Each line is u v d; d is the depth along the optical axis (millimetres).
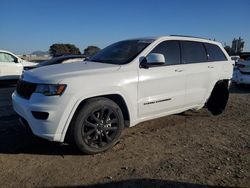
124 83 4855
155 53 5340
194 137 5637
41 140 5188
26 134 5531
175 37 6023
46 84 4332
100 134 4652
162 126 6316
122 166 4250
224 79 7121
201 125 6480
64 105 4289
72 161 4387
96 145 4656
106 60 5504
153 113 5457
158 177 3918
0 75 14195
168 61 5695
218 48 7113
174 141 5379
